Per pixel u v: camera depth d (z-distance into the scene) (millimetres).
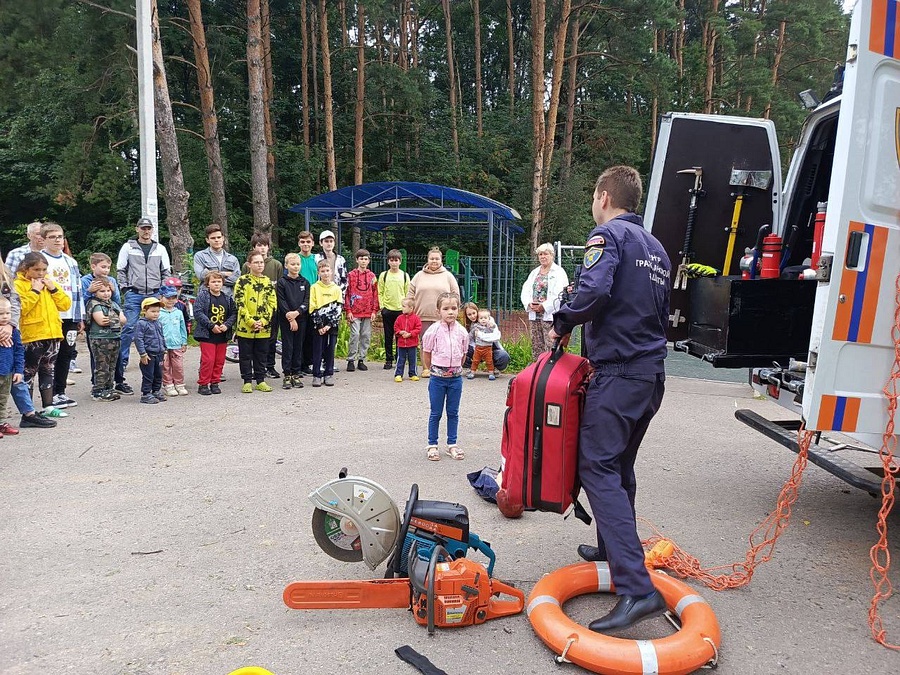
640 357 2773
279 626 2795
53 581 3156
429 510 3023
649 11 24406
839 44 34094
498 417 6492
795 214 4645
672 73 25672
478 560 3439
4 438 5477
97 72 16734
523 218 24469
